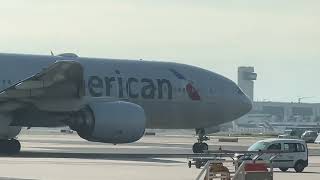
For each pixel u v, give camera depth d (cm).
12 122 12300
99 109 12331
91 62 13075
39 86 11738
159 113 13588
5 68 12362
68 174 8900
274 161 10962
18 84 11656
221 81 14412
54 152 14475
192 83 13950
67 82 11838
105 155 13650
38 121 12450
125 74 13250
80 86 11950
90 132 12331
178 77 13812
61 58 12875
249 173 7288
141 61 13650
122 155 13812
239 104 14550
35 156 12544
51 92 11938
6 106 12019
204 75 14212
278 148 11206
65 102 12131
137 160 12138
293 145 11175
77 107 12250
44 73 11550
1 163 10462
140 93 13300
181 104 13800
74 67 11619
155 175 9112
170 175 9144
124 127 12388
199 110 14038
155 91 13462
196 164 8512
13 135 12694
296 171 11094
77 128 12500
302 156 11138
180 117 13862
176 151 16425
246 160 7744
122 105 12481
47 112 12312
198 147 14588
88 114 12362
